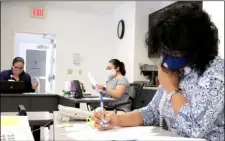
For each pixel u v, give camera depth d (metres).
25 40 5.46
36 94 3.57
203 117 0.82
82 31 5.60
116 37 5.72
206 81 0.86
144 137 0.83
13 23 5.17
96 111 1.14
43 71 5.64
